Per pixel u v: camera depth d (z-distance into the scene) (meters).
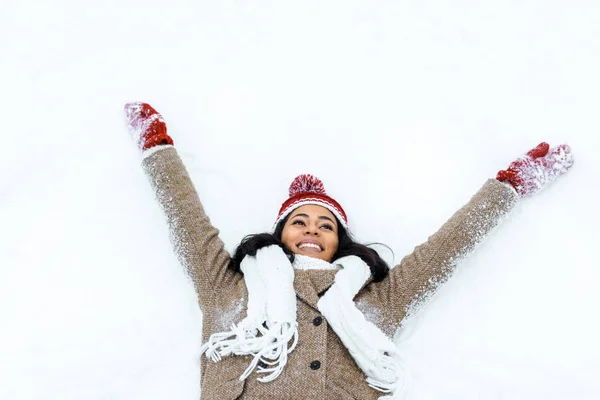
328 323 2.39
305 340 2.32
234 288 2.48
